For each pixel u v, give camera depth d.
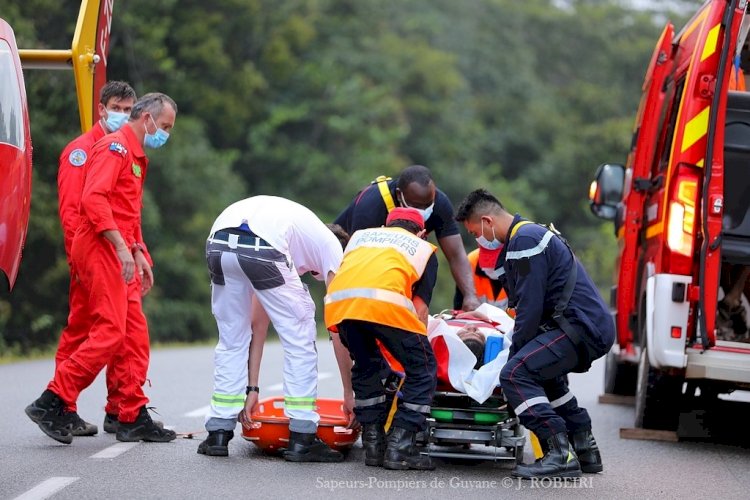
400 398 23.91
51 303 84.44
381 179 26.81
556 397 24.78
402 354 23.52
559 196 173.50
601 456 27.61
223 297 24.56
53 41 89.44
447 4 187.88
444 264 134.88
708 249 27.81
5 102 23.08
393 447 23.67
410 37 165.50
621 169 38.72
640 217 33.91
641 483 23.81
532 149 179.88
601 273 166.25
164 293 100.81
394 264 23.56
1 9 80.50
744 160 30.08
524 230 23.47
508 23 198.12
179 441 26.80
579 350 23.58
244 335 24.89
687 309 28.30
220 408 24.77
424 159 150.62
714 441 30.92
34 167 81.50
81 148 27.23
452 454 24.45
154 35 101.56
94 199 25.33
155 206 97.12
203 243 103.62
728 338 32.28
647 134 33.84
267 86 124.06
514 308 24.61
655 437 30.97
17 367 46.25
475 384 23.69
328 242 24.89
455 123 156.00
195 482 21.91
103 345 25.75
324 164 127.75
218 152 119.75
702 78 28.41
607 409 38.03
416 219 24.62
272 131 128.12
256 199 24.91
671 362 28.30
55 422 25.88
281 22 126.44
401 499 20.92
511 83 184.62
